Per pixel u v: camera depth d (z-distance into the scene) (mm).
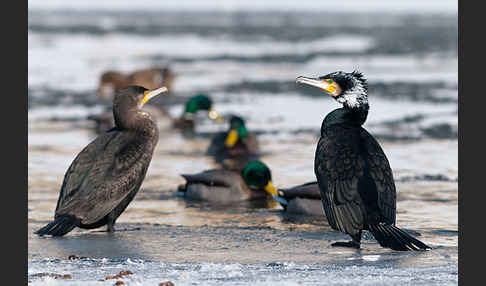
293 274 8438
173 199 15727
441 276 8203
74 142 22062
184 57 48250
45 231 10945
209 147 21078
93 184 11516
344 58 46594
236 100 31219
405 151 20297
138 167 11914
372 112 27172
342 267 9180
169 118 25828
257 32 69688
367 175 10359
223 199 15688
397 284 7691
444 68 41000
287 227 13039
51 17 97875
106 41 59406
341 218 10328
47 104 29984
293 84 35688
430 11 125812
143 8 149750
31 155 19969
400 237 10078
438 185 16359
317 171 10766
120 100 12102
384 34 66375
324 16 107000
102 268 8938
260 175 15898
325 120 11359
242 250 10727
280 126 25109
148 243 11219
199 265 9156
